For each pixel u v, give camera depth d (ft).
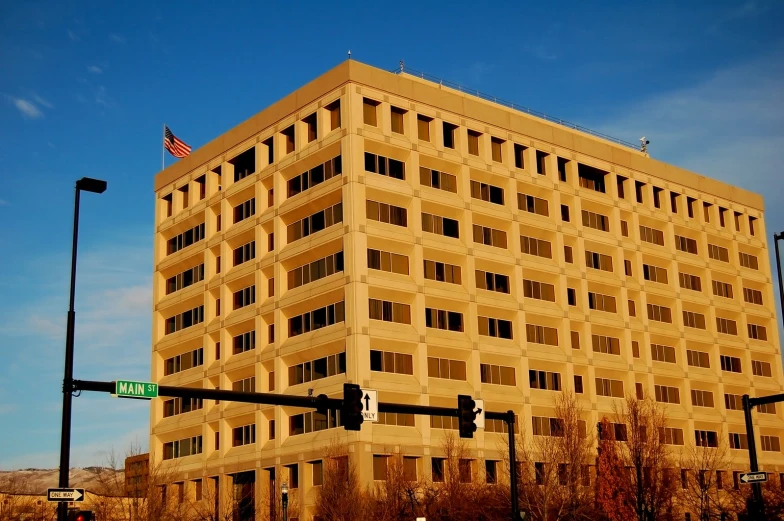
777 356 333.42
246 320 255.29
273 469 243.19
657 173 308.40
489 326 249.34
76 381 94.68
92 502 285.43
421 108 245.24
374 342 223.10
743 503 262.47
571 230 274.98
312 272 238.89
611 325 277.85
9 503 330.34
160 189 304.50
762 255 343.87
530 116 287.28
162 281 298.56
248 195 267.39
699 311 311.68
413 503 207.21
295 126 248.32
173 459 277.64
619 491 228.63
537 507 201.26
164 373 291.79
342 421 105.50
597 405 265.75
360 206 227.20
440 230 243.60
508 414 128.88
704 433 298.15
